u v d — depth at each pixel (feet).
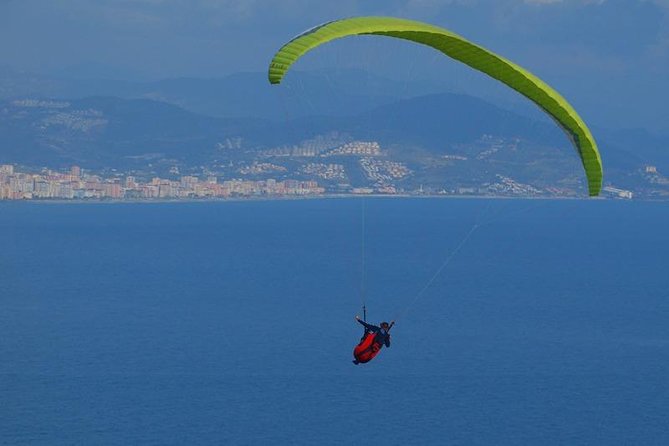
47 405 385.29
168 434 348.59
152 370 451.94
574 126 165.17
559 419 377.71
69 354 488.44
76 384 421.59
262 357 485.56
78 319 608.19
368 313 652.89
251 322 599.16
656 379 450.30
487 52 158.10
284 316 627.46
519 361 487.20
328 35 146.61
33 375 437.99
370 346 148.05
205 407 385.70
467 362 482.28
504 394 414.82
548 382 440.45
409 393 414.21
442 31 155.02
